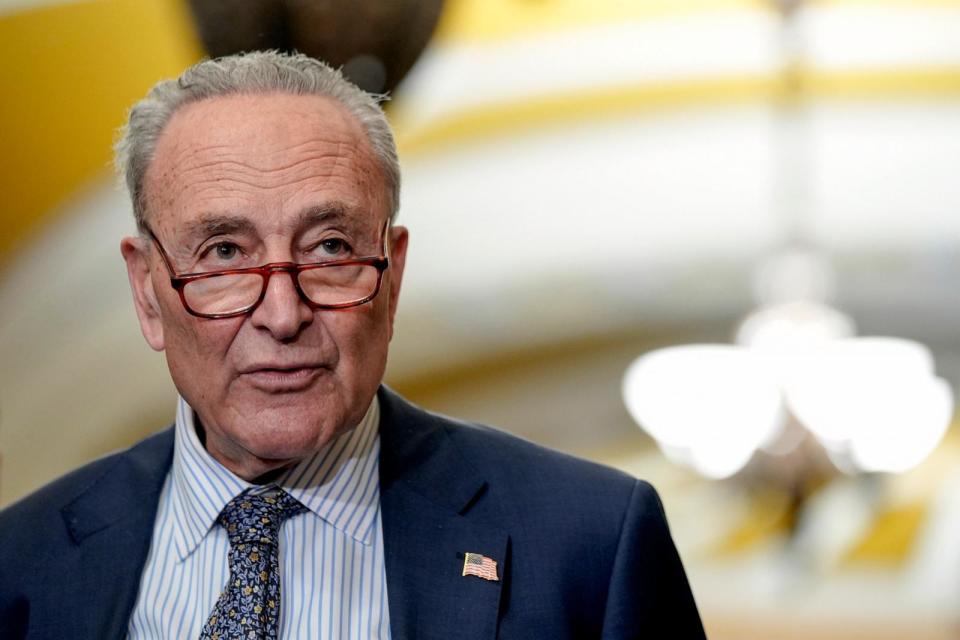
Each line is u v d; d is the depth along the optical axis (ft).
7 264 19.85
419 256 25.84
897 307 30.40
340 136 6.15
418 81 20.52
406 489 6.66
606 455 35.81
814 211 26.78
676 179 24.84
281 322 5.81
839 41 22.38
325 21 12.00
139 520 6.77
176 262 6.10
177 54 17.54
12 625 6.69
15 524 7.02
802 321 24.36
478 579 6.36
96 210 19.47
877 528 34.24
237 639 6.07
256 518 6.39
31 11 17.04
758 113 23.50
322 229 6.02
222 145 5.99
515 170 23.59
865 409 24.27
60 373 21.79
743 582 34.88
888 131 24.49
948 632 33.19
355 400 6.10
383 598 6.39
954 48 22.58
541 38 20.83
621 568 6.52
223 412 6.07
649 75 22.20
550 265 26.96
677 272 28.02
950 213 26.66
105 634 6.41
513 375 31.86
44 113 18.07
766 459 24.80
